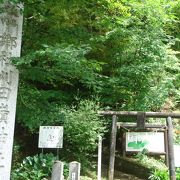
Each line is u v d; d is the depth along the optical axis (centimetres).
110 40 920
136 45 894
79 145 791
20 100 751
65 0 802
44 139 731
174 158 728
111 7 886
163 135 803
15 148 816
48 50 595
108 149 922
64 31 827
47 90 911
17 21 642
